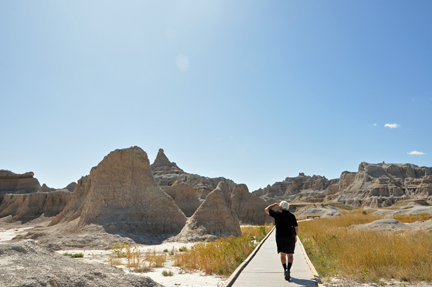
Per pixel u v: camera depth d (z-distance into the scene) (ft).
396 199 323.78
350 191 385.50
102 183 113.29
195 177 354.95
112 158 118.83
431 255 39.42
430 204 234.17
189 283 38.40
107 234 92.32
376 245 47.21
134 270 47.78
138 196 112.68
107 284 21.62
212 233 102.17
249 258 36.11
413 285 33.50
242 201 207.62
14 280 16.16
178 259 54.24
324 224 123.34
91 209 107.76
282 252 26.17
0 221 211.41
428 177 348.38
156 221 108.06
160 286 26.66
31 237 105.70
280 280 25.85
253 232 114.01
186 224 107.34
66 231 104.32
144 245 90.22
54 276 18.65
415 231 75.25
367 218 138.10
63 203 226.17
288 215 26.53
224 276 42.37
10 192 297.53
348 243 51.60
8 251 20.08
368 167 404.16
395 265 39.34
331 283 34.94
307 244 57.67
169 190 172.65
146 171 120.47
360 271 38.58
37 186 314.14
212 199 111.24
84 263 24.52
